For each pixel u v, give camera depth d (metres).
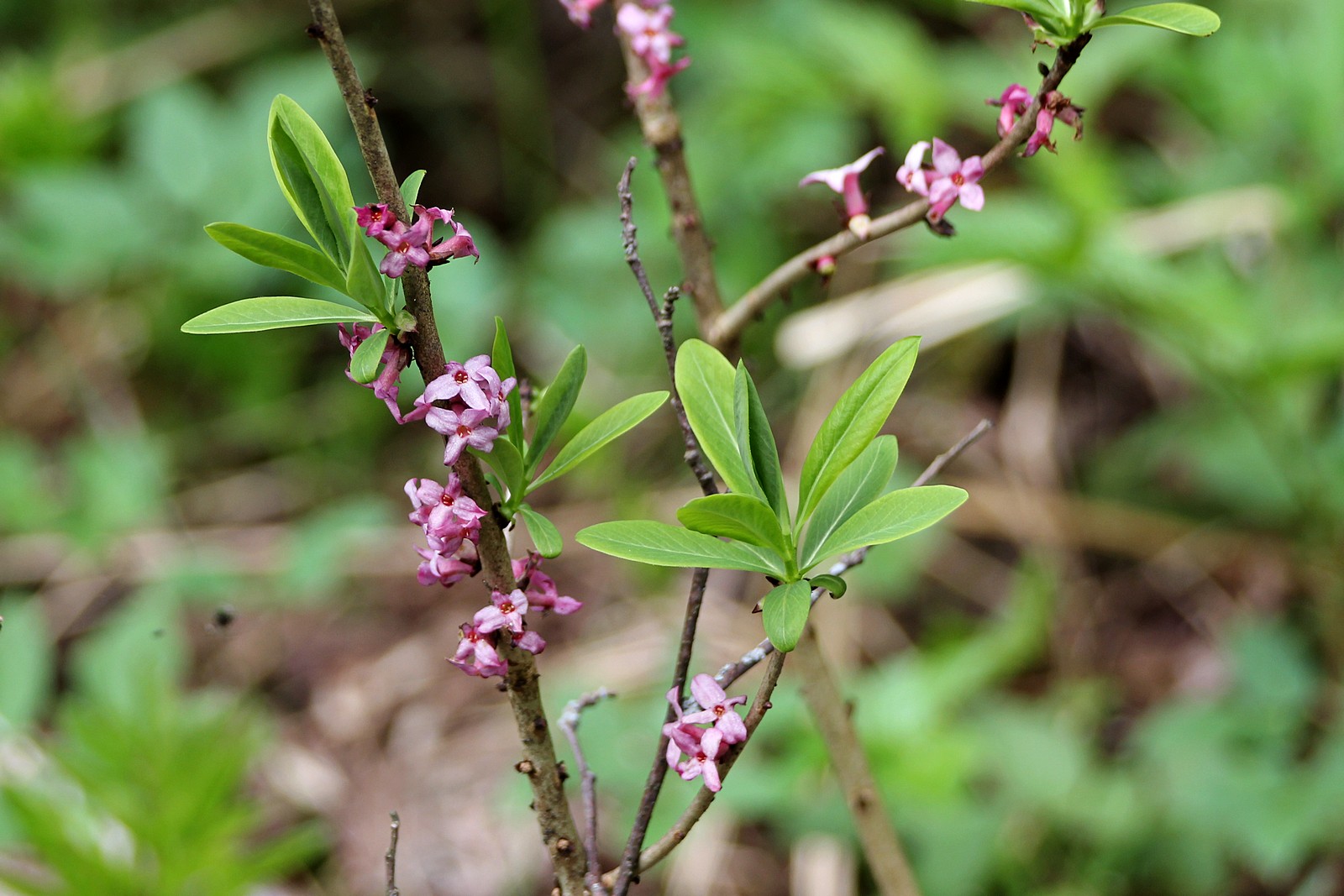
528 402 0.70
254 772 1.34
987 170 0.72
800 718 1.09
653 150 0.81
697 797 0.69
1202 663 1.41
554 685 1.35
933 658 1.28
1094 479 1.58
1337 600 1.38
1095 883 1.13
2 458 1.52
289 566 1.41
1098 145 1.53
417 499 0.67
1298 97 1.44
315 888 1.27
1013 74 1.55
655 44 0.79
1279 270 1.45
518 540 1.55
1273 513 1.45
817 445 0.68
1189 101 1.52
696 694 0.67
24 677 1.24
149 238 1.61
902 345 0.69
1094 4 0.68
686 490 1.57
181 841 0.99
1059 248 1.24
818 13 1.60
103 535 1.48
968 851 1.08
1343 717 1.21
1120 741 1.36
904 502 0.67
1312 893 1.15
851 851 1.13
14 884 0.97
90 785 0.98
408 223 0.67
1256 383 1.29
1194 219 1.46
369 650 1.49
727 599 1.47
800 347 1.48
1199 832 1.12
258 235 0.66
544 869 1.25
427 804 1.33
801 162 1.59
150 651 1.25
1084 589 1.50
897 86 1.53
